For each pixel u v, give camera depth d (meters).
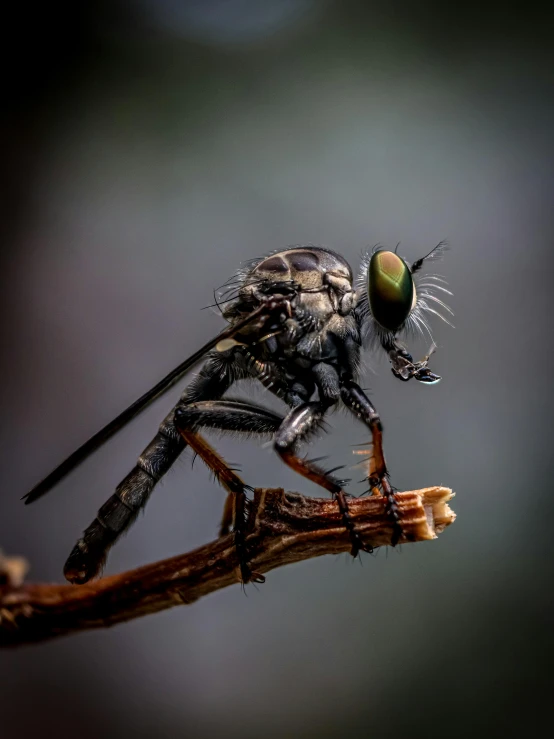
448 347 0.11
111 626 0.08
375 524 0.08
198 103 0.13
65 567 0.08
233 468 0.08
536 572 0.10
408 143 0.13
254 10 0.14
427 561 0.11
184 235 0.12
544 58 0.13
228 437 0.08
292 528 0.08
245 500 0.08
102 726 0.10
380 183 0.12
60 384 0.11
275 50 0.14
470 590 0.10
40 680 0.10
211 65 0.14
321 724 0.10
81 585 0.08
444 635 0.10
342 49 0.14
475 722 0.10
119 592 0.08
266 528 0.08
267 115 0.13
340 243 0.12
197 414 0.08
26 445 0.11
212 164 0.13
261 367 0.08
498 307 0.11
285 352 0.08
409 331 0.08
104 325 0.11
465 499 0.11
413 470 0.11
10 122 0.13
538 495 0.11
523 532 0.11
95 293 0.11
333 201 0.12
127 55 0.14
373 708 0.10
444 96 0.13
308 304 0.08
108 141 0.13
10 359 0.11
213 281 0.11
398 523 0.08
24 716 0.10
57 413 0.11
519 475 0.11
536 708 0.10
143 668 0.10
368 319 0.08
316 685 0.10
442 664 0.10
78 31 0.14
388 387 0.11
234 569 0.08
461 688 0.10
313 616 0.10
